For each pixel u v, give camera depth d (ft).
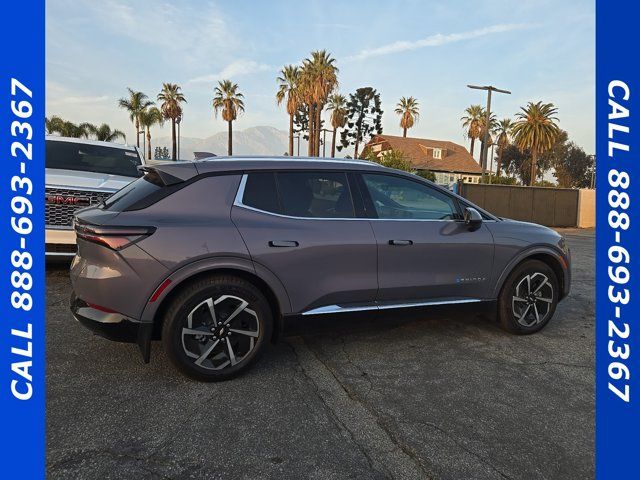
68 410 8.97
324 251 11.07
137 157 23.53
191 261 9.84
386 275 11.82
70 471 7.20
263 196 11.00
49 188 16.75
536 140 130.93
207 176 10.68
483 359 12.21
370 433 8.54
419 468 7.57
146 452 7.75
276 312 11.04
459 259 12.74
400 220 12.25
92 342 12.35
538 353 12.73
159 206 10.14
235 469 7.40
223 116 161.68
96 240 9.58
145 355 9.75
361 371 11.26
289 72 148.97
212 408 9.24
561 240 14.48
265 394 9.91
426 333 14.12
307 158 12.04
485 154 86.53
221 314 10.28
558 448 8.23
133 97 159.74
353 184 12.00
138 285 9.56
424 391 10.28
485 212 13.78
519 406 9.71
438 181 168.76
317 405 9.52
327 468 7.50
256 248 10.37
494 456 7.95
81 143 23.15
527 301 13.92
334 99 177.17
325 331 11.48
